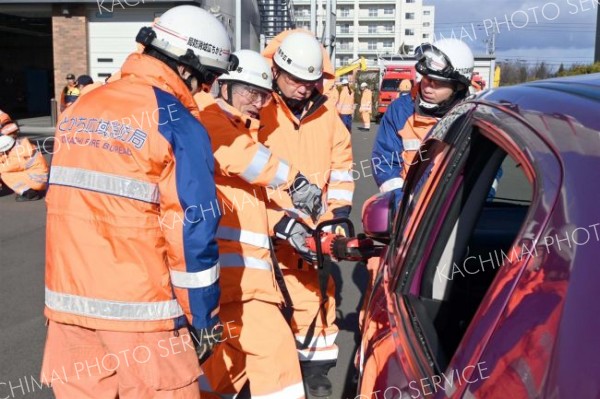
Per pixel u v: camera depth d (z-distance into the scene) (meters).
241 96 3.23
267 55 3.87
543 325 1.19
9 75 31.86
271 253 3.29
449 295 2.20
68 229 2.36
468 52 3.72
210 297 2.38
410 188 2.64
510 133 1.62
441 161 2.21
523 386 1.16
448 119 2.33
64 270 2.37
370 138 21.56
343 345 4.63
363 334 2.52
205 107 3.03
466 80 3.71
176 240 2.32
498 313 1.31
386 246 2.81
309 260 3.43
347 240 3.25
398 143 4.04
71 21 19.31
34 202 9.78
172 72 2.48
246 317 3.16
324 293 3.58
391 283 2.30
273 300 3.18
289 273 3.80
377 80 33.06
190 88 2.60
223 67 2.60
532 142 1.50
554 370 1.12
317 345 3.90
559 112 1.55
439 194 2.14
